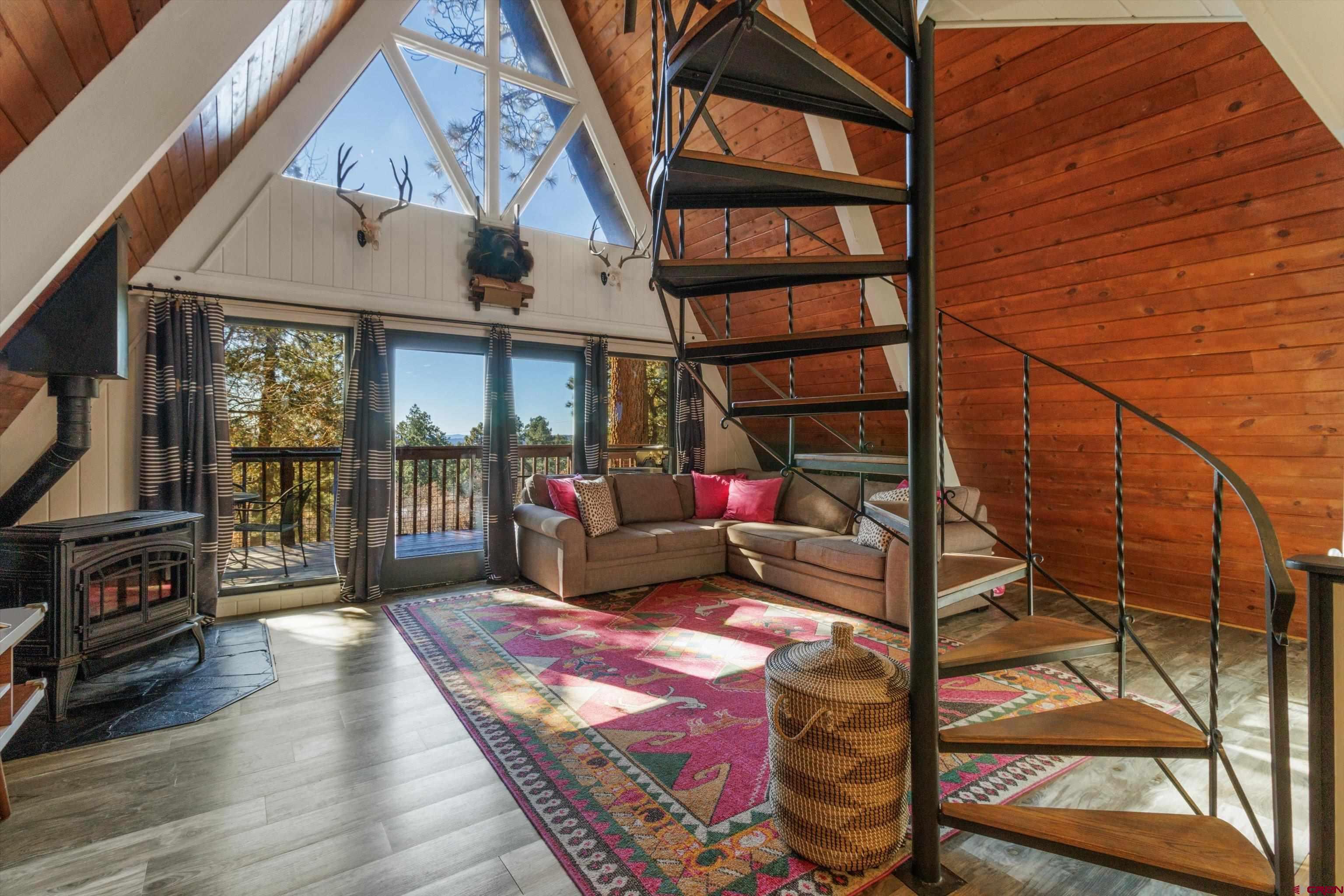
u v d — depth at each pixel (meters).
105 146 1.91
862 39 3.21
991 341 3.65
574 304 5.10
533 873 1.50
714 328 5.74
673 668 2.83
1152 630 3.45
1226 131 2.36
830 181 1.56
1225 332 2.79
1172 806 1.80
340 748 2.10
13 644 1.65
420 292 4.33
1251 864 1.25
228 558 3.59
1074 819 1.46
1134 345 3.12
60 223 1.87
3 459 3.02
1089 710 1.64
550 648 3.10
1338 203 2.25
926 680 1.54
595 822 1.71
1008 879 1.52
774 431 6.07
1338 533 2.95
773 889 1.46
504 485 4.53
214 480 3.48
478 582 4.52
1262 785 1.90
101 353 2.56
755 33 1.29
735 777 1.94
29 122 1.76
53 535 2.30
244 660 2.91
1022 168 2.96
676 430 5.78
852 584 3.69
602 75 5.18
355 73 4.10
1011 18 1.94
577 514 4.41
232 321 3.73
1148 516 3.64
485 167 4.73
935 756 1.53
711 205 1.88
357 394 4.00
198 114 2.21
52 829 1.65
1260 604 3.36
